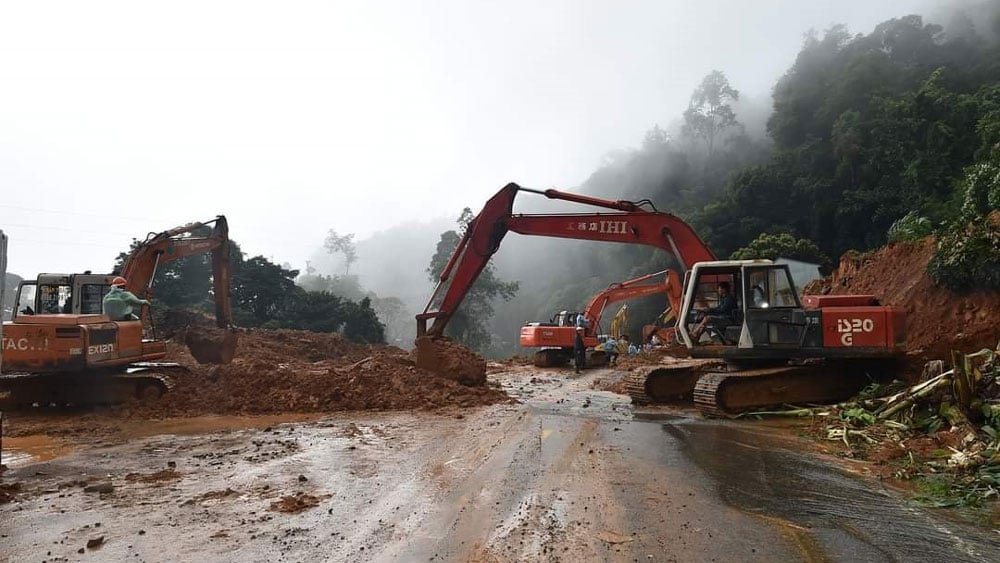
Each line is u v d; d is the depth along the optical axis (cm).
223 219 1895
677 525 440
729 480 573
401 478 580
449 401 1138
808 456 683
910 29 7088
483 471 609
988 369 764
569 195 1458
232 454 694
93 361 1010
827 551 389
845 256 1819
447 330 6688
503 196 1452
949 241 1121
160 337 2578
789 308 1037
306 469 618
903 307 1201
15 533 424
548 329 2375
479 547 395
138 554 384
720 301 1127
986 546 400
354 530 430
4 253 578
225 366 1184
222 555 382
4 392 1054
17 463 651
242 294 5216
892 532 427
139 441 779
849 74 6181
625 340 3406
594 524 442
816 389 1053
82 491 535
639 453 697
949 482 551
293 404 1052
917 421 768
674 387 1216
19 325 989
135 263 1521
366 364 1276
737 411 1003
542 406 1138
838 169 4978
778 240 3853
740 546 397
